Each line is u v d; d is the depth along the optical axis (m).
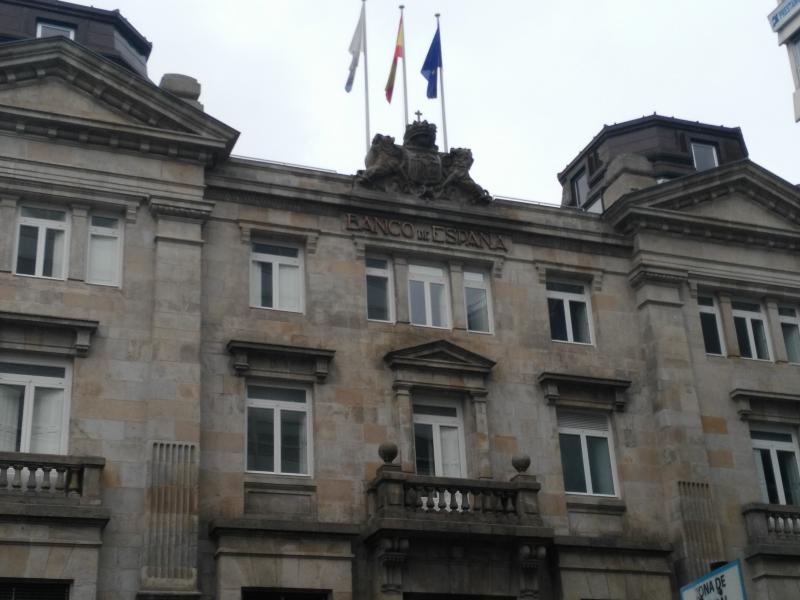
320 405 28.84
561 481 30.42
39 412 26.34
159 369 27.03
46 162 28.08
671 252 34.25
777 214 36.38
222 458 27.34
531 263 33.09
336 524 27.09
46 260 27.81
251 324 29.16
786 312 35.91
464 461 30.03
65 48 28.72
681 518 30.52
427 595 27.31
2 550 23.98
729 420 32.84
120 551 25.23
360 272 30.92
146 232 28.61
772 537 31.25
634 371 32.78
